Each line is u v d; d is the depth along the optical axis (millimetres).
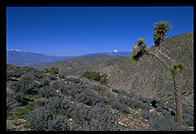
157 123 8141
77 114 8281
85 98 11781
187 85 41906
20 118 7316
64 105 8898
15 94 8984
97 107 9617
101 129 6441
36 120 6797
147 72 60969
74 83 19828
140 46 9820
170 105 18781
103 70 87875
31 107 8906
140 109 13305
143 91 54562
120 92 20750
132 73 67375
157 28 9719
